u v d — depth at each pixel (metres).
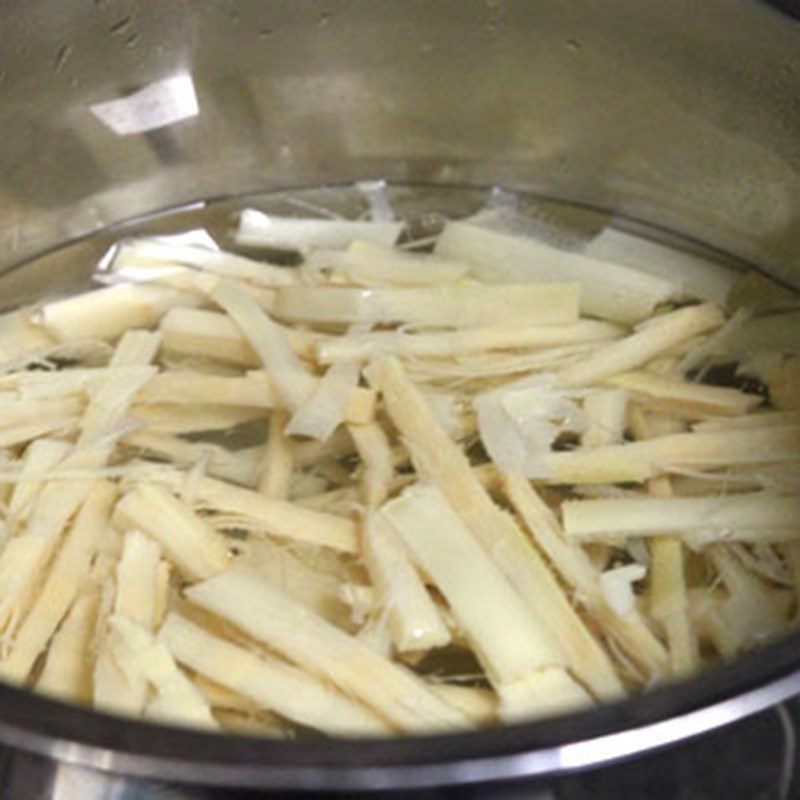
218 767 0.31
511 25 0.51
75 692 0.39
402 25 0.51
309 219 0.53
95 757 0.31
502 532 0.41
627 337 0.47
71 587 0.41
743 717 0.32
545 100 0.52
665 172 0.52
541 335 0.47
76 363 0.48
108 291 0.49
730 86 0.49
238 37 0.51
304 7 0.51
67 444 0.44
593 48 0.50
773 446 0.44
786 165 0.49
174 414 0.45
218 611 0.39
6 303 0.51
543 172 0.54
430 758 0.31
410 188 0.55
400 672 0.38
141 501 0.42
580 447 0.44
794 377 0.47
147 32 0.50
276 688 0.38
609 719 0.31
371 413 0.45
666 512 0.42
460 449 0.43
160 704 0.37
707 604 0.41
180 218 0.54
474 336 0.47
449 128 0.54
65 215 0.52
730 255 0.52
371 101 0.53
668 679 0.39
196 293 0.49
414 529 0.40
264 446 0.45
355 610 0.40
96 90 0.51
